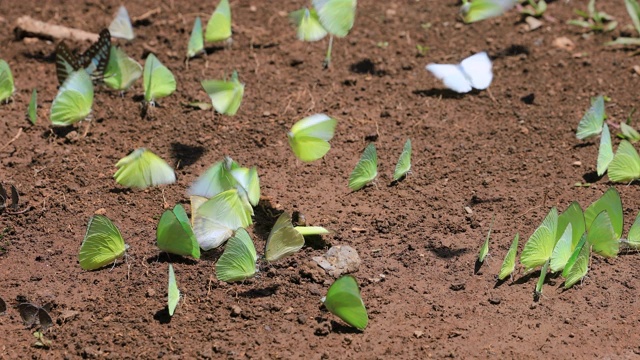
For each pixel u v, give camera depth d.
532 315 1.37
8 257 1.42
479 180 1.51
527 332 1.36
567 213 1.40
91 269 1.40
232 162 1.44
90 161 1.52
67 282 1.39
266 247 1.38
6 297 1.38
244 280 1.39
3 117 1.57
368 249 1.43
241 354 1.34
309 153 1.46
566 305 1.38
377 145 1.54
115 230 1.39
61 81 1.58
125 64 1.57
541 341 1.35
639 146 1.55
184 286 1.39
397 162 1.51
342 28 1.60
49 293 1.38
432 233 1.45
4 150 1.52
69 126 1.55
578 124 1.56
